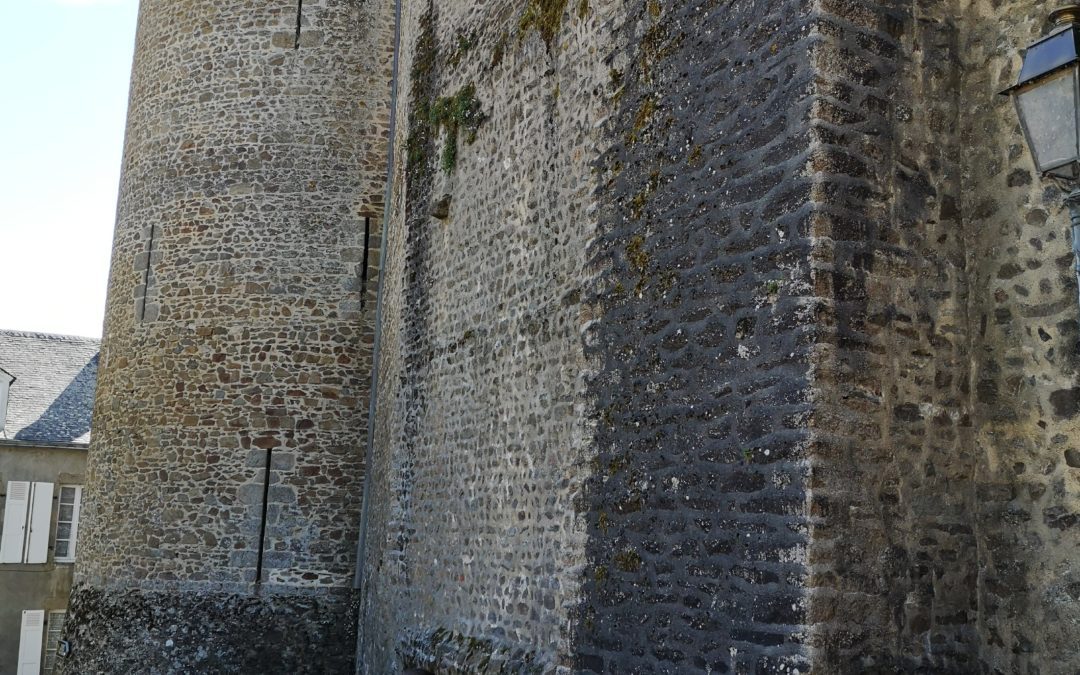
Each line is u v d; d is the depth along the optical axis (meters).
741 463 3.71
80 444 17.12
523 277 5.93
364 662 8.26
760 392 3.67
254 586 8.96
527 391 5.73
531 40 6.13
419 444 7.33
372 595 8.23
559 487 5.19
